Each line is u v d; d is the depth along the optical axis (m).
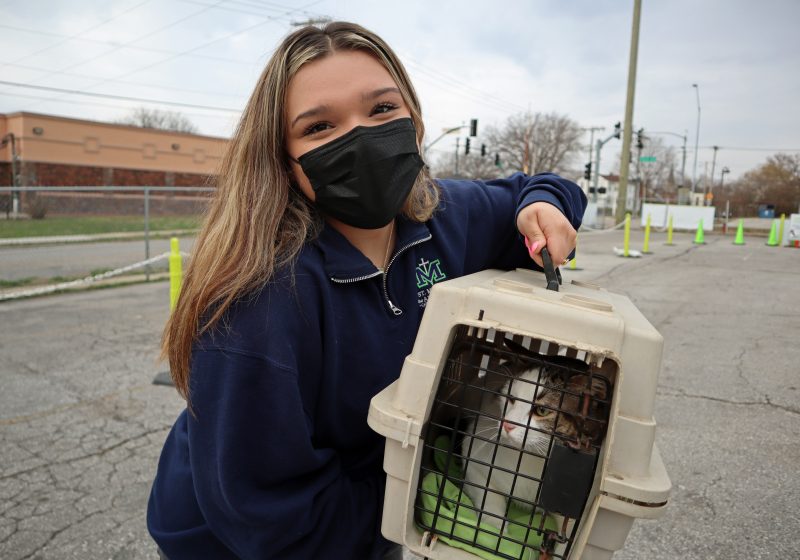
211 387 1.09
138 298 8.47
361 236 1.32
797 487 3.16
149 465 3.37
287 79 1.19
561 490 0.99
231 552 1.25
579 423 1.16
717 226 36.38
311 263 1.17
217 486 1.11
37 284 9.61
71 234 18.45
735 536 2.75
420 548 1.08
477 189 1.62
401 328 1.32
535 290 1.12
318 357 1.17
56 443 3.63
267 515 1.08
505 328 1.00
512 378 1.15
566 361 1.30
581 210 1.68
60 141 31.80
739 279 10.59
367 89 1.19
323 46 1.19
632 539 2.73
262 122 1.21
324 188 1.21
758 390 4.60
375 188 1.20
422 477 1.15
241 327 1.09
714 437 3.76
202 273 1.16
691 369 5.14
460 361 1.13
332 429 1.25
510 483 1.30
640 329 0.99
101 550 2.64
